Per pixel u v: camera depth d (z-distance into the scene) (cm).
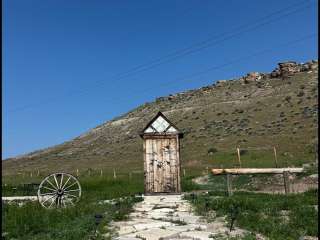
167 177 2408
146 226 1330
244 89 13650
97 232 1205
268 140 7200
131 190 2714
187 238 1151
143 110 15075
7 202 1950
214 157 6359
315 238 1131
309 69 13500
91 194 2441
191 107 13062
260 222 1298
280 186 2592
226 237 1137
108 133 13425
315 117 8200
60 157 11500
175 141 2453
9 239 1191
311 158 4216
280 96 11325
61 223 1348
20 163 12050
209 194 2181
